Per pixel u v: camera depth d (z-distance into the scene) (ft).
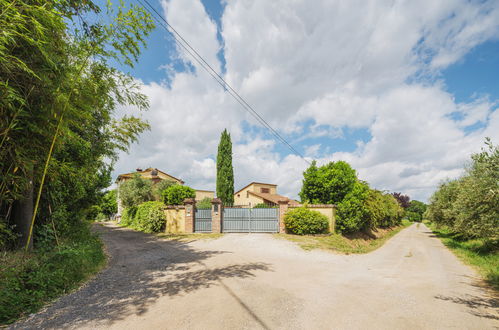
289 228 48.96
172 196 84.38
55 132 16.06
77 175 24.79
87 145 24.94
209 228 52.95
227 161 91.30
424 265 28.99
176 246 37.22
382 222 86.79
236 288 16.79
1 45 11.01
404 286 18.62
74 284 17.13
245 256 29.12
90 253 24.21
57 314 12.28
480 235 28.91
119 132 31.78
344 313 12.89
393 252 41.09
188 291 16.10
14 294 13.04
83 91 18.33
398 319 12.26
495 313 13.28
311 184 56.90
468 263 30.66
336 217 50.19
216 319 11.82
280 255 30.71
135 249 34.86
